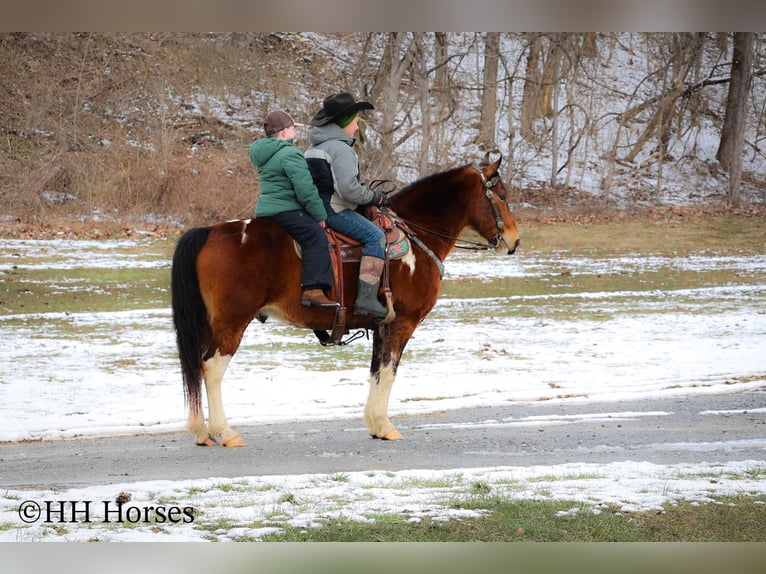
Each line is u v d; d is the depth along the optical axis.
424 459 8.75
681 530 6.41
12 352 14.58
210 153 31.83
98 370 13.41
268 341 16.34
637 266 25.67
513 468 8.19
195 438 9.38
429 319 18.77
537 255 27.00
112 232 26.88
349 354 15.26
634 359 14.72
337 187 9.14
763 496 7.15
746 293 22.19
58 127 31.06
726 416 10.91
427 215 9.95
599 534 6.30
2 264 22.50
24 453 8.99
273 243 8.91
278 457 8.78
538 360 14.68
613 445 9.41
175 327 8.88
